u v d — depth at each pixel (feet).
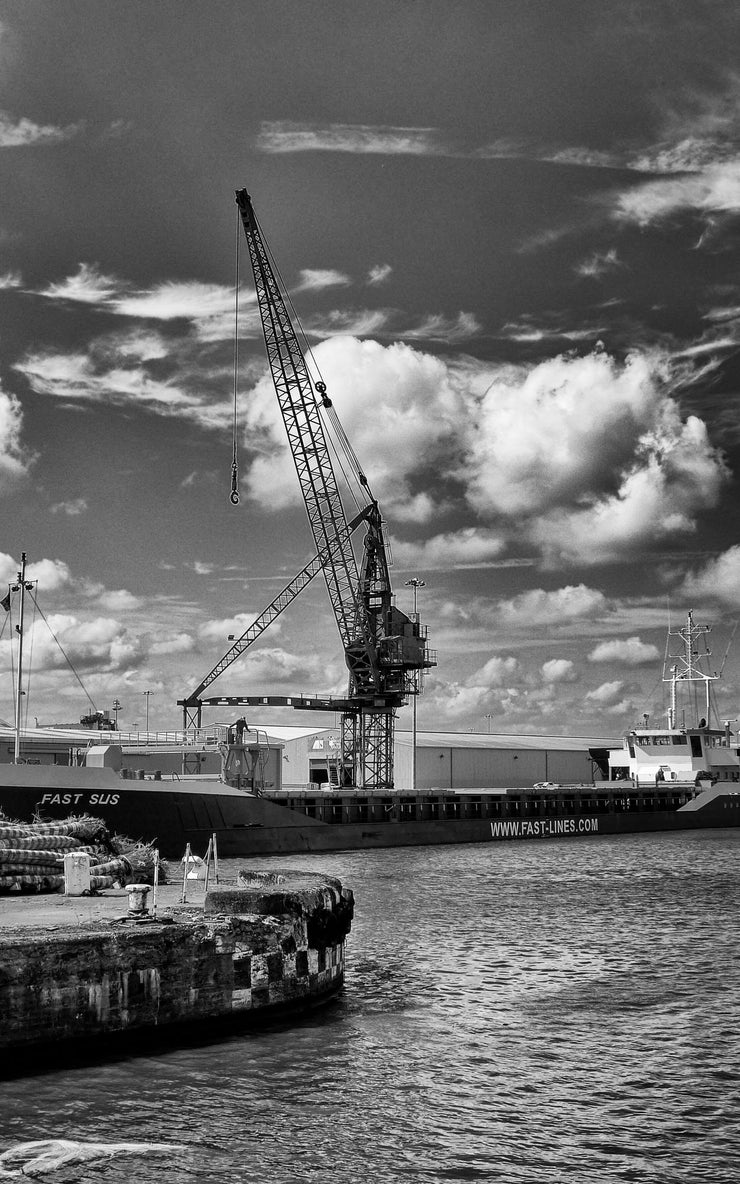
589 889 178.19
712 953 114.93
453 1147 57.47
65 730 275.18
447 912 147.02
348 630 362.12
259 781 278.46
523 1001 90.94
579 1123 61.46
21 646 216.54
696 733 400.06
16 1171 52.54
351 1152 56.29
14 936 65.10
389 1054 72.69
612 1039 79.05
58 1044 65.05
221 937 72.64
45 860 94.68
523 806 338.95
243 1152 55.67
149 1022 68.69
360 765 363.15
